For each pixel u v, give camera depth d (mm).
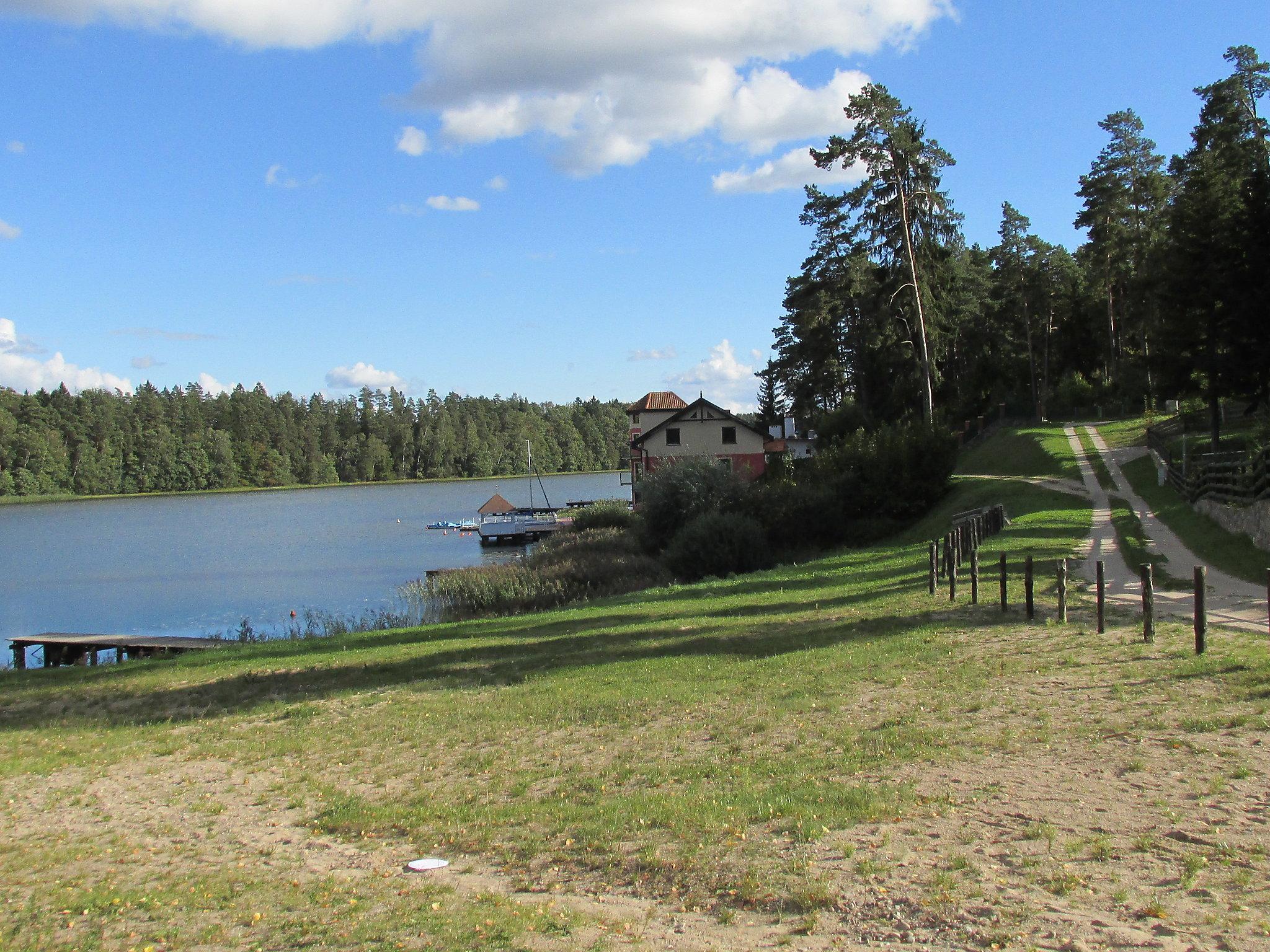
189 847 10391
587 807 10023
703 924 6879
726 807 9258
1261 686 11227
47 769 14422
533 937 6848
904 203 48656
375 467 197250
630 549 50188
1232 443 45312
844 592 26188
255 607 50125
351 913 7734
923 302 49688
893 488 48344
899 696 13141
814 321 68312
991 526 33469
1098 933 6004
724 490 48062
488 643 23484
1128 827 7684
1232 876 6621
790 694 14047
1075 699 11773
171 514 123375
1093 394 77375
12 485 144500
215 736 15984
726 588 32469
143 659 27953
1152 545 26594
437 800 11094
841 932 6469
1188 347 42562
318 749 14352
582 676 17531
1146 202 65000
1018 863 7188
